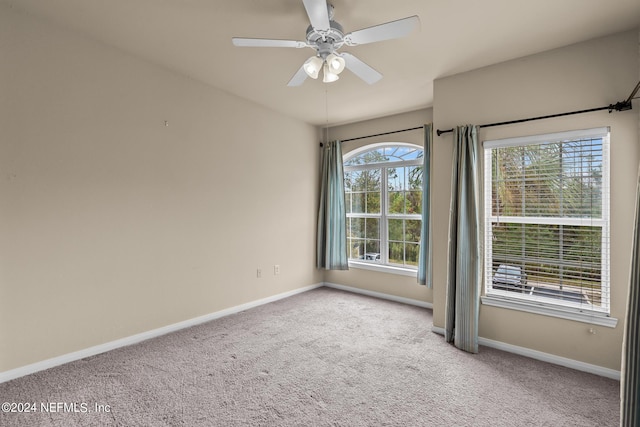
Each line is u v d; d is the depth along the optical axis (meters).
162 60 2.88
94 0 2.05
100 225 2.62
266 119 4.09
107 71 2.64
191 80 3.25
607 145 2.37
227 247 3.64
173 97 3.10
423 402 2.04
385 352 2.74
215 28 2.34
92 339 2.59
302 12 2.13
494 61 2.77
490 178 2.88
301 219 4.66
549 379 2.31
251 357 2.62
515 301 2.71
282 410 1.95
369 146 4.61
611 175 2.32
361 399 2.07
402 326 3.33
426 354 2.70
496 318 2.81
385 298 4.36
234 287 3.72
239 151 3.76
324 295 4.50
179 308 3.19
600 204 2.41
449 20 2.18
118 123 2.71
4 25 2.15
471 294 2.79
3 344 2.17
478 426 1.83
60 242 2.41
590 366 2.40
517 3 1.99
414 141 4.14
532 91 2.64
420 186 4.23
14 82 2.20
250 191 3.91
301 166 4.64
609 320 2.32
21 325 2.24
